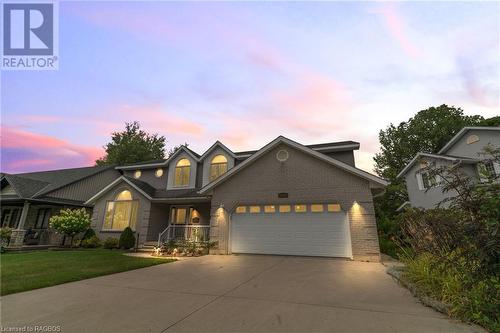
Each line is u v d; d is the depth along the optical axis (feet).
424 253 19.88
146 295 17.22
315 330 11.29
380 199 87.40
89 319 12.85
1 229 47.78
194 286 19.69
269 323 12.15
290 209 38.55
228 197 41.73
